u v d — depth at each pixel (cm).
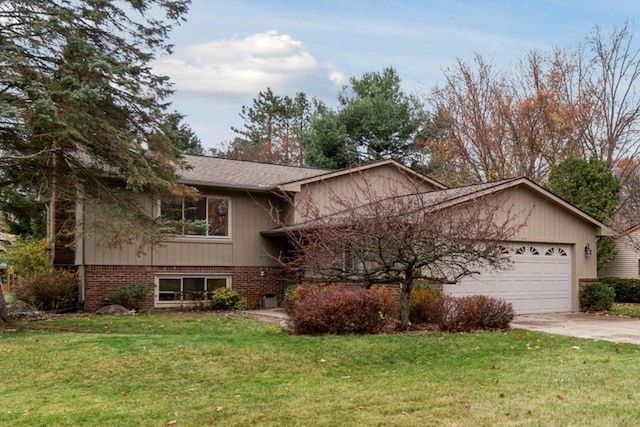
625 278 2453
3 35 1223
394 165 2002
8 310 1625
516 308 1645
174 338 1030
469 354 920
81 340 1009
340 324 1095
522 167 3094
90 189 1384
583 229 1808
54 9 1236
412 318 1258
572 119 3092
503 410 604
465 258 1146
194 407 632
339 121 3284
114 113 1359
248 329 1225
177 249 1767
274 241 1927
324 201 1872
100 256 1666
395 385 720
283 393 688
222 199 1850
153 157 1409
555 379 744
